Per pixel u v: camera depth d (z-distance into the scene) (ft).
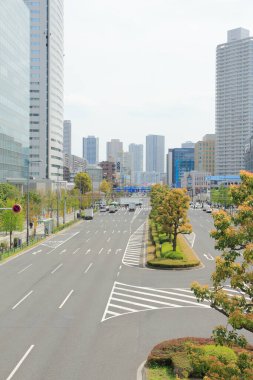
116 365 66.44
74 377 62.08
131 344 75.56
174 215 163.43
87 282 126.00
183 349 67.21
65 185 620.08
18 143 413.18
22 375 62.80
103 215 426.92
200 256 173.88
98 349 73.26
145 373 61.41
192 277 132.36
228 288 116.16
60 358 69.31
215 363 45.73
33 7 559.79
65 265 154.51
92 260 165.17
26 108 446.60
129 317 91.81
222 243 53.01
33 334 81.10
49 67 564.30
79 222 344.08
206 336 79.51
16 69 406.21
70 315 93.20
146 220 360.89
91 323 87.61
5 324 87.25
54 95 588.50
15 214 200.03
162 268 146.30
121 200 600.39
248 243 52.95
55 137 595.88
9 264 156.97
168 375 60.39
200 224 325.01
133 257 171.73
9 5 381.40
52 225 266.98
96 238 236.43
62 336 79.87
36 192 375.45
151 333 81.46
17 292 114.21
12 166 392.88
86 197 467.11
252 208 52.60
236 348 64.64
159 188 329.11
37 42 561.43
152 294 111.45
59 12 614.75
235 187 55.88
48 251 189.06
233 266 53.42
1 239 232.53
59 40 614.75
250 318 47.67
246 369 43.52
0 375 62.90
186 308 98.73
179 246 185.68
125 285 121.80
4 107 368.27
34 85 563.48
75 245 208.33
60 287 119.85
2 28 362.33
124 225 315.17
